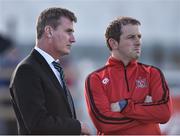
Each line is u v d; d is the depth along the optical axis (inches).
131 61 603.2
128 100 585.9
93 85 597.6
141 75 600.7
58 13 561.0
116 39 602.5
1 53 1111.6
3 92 1075.9
